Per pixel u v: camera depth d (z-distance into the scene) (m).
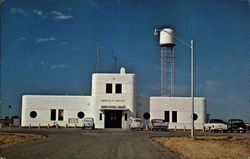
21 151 22.52
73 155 20.50
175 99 63.44
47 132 45.22
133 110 62.19
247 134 44.06
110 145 26.89
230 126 51.66
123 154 21.19
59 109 63.34
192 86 34.25
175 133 46.28
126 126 61.91
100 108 62.12
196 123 63.09
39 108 63.19
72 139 33.06
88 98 63.53
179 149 24.36
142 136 38.44
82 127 59.56
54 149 23.73
